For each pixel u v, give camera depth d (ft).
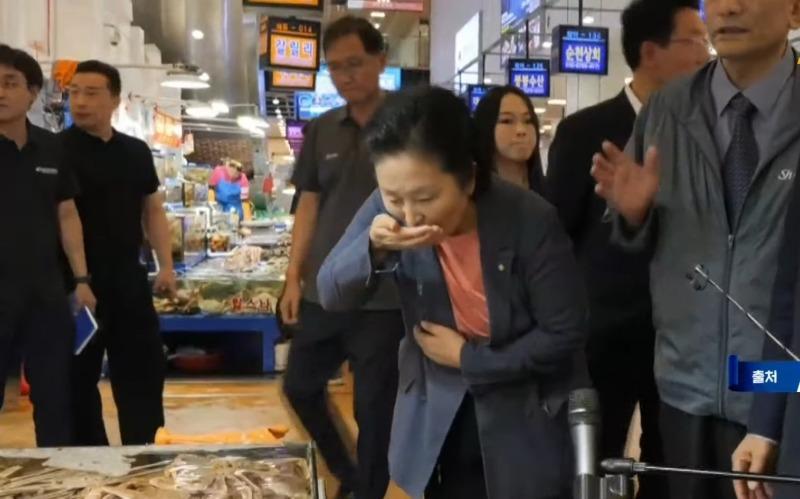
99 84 12.26
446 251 5.98
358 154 10.24
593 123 9.14
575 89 46.29
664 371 6.61
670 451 6.65
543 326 5.87
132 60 27.12
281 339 21.11
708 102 6.42
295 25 41.04
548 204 6.04
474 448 6.32
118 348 12.80
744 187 6.16
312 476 5.90
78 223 12.05
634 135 7.00
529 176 11.52
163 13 39.75
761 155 6.12
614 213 6.72
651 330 8.82
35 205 11.33
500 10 51.34
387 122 5.35
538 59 42.68
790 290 5.48
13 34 17.84
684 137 6.45
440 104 5.37
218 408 17.88
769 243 5.99
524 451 6.00
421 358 6.42
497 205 5.88
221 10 42.29
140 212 12.98
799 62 6.44
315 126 10.79
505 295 5.90
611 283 8.83
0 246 11.10
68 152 12.26
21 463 6.07
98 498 5.46
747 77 6.21
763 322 5.97
